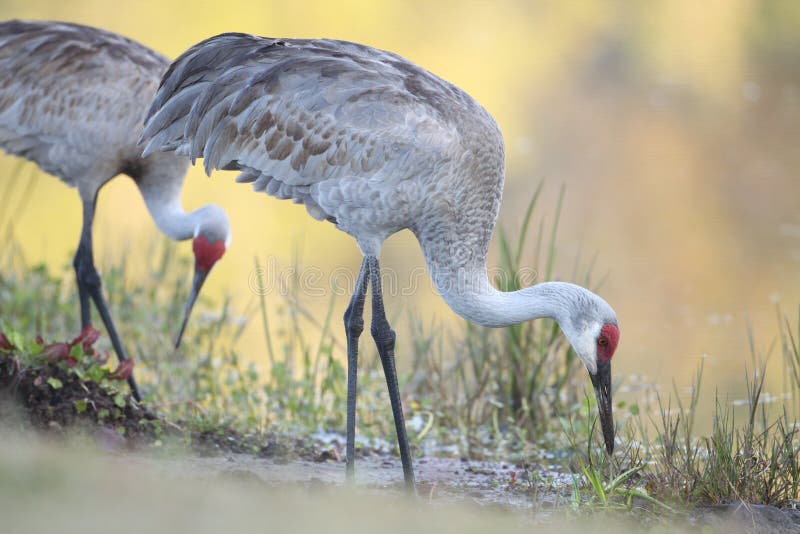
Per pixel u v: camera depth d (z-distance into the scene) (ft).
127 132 40.86
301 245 69.51
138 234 67.97
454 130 31.89
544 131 81.25
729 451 30.73
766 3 97.81
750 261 61.57
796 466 30.86
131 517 18.12
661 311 55.26
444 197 32.07
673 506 28.94
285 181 32.89
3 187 74.74
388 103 31.63
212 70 33.50
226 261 66.54
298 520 19.99
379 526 20.63
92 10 94.53
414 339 45.47
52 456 22.56
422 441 38.78
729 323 53.06
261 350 50.03
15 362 31.89
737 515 28.02
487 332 43.65
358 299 32.55
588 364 32.37
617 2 102.17
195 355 45.91
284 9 96.37
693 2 100.78
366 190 31.89
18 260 57.98
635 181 73.46
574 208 70.54
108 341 45.75
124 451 31.22
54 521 17.29
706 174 74.08
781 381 45.06
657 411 41.45
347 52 33.24
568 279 51.52
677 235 65.77
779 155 76.23
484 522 23.52
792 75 88.28
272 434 36.27
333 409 40.73
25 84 40.70
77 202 74.84
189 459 31.60
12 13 92.63
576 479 30.96
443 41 95.25
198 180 78.07
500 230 44.91
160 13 94.48
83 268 40.81
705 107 83.71
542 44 95.35
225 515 19.30
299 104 32.01
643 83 88.38
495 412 40.06
